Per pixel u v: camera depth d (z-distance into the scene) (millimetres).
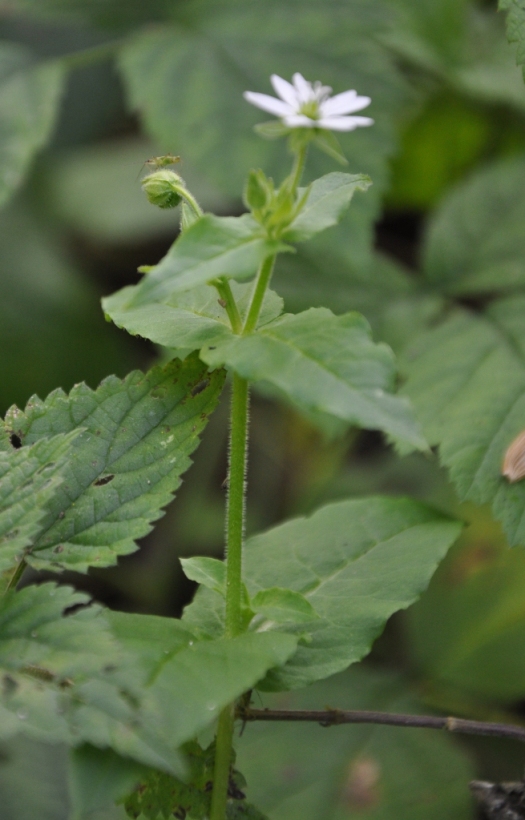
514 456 472
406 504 467
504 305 529
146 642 416
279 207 418
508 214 558
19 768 478
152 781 431
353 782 488
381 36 617
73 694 402
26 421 436
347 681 514
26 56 572
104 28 618
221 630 438
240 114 548
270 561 458
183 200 433
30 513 419
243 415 431
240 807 434
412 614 527
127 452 435
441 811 482
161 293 412
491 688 512
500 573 526
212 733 472
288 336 419
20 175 544
